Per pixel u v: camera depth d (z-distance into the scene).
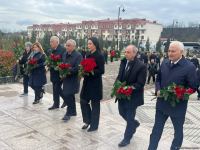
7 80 6.53
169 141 3.26
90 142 3.07
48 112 4.12
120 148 2.94
